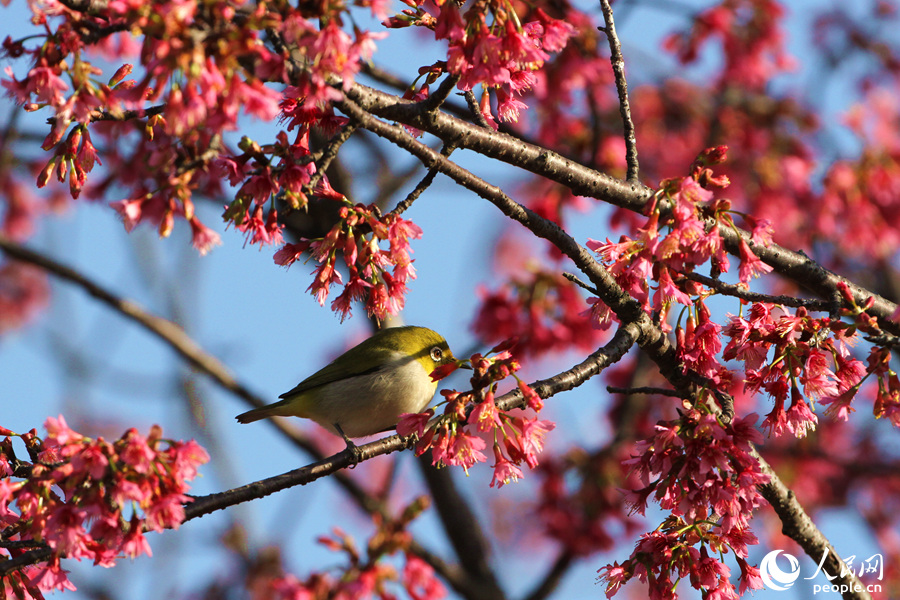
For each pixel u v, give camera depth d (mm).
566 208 18562
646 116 23344
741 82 21359
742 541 7930
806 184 21062
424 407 14305
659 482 7852
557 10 17031
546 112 18578
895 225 20625
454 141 8836
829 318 8172
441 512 19703
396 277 8148
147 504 6395
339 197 8086
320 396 13984
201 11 6016
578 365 8992
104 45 8297
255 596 19234
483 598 18609
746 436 7742
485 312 17328
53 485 7480
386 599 13000
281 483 8656
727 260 8594
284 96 7797
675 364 9008
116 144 13258
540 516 19656
